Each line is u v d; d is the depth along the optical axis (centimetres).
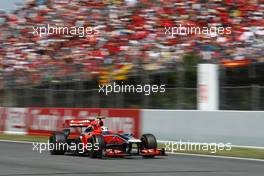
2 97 7944
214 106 5609
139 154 4066
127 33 8869
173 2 9350
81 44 9131
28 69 8838
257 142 4825
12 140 6391
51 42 9700
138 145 4109
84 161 3753
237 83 6494
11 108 7569
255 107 5219
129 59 7750
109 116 6262
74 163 3581
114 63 7738
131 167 3275
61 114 6794
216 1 8994
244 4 8756
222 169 3188
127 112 6059
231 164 3566
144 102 6191
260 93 5869
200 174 2862
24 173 2934
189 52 7269
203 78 5581
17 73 8781
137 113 5959
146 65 7200
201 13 8925
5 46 10562
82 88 7144
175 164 3516
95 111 6431
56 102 7050
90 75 7275
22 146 5431
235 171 3061
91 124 4206
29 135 7194
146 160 3866
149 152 3972
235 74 6575
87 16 10112
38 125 7112
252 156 4241
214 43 7694
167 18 8944
